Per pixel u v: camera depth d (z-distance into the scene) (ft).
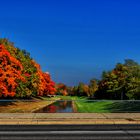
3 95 205.57
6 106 215.31
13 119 73.61
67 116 79.41
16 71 209.26
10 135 54.49
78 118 76.02
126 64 314.14
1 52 203.21
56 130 60.18
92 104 310.86
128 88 291.38
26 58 313.53
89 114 84.43
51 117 77.20
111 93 332.60
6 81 200.75
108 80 372.17
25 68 276.41
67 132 57.67
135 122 71.87
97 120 72.54
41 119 73.87
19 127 64.59
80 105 319.27
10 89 203.72
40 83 353.10
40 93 379.76
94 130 60.18
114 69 339.98
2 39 256.52
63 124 69.77
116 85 318.04
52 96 621.72
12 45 264.72
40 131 58.95
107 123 71.46
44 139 50.78
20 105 244.01
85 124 69.92
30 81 277.64
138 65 308.40
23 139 50.80
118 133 56.59
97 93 442.91
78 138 51.65
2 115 81.15
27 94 263.70
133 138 51.52
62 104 361.10
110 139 50.72
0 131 58.95
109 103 263.29
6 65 204.23
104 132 57.67
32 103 308.60
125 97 312.91
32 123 70.28
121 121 71.72
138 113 87.76
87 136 53.47
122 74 314.96
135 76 301.02
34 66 330.13
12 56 225.15
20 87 235.20
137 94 278.05
